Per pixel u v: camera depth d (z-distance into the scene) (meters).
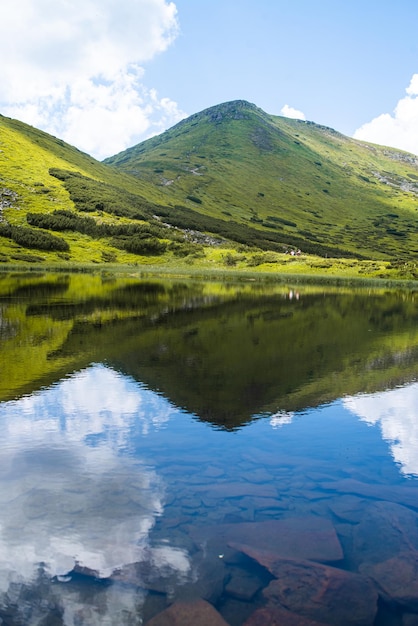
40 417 15.26
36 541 8.31
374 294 86.25
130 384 19.47
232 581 7.43
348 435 14.15
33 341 28.03
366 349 28.89
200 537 8.53
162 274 124.44
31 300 50.88
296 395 18.56
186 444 13.11
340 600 7.02
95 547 8.22
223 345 28.69
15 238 146.00
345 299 69.94
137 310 45.38
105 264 146.50
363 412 16.56
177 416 15.64
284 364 24.00
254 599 7.06
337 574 7.55
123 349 26.58
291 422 15.35
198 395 18.16
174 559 7.94
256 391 18.92
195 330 34.19
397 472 11.59
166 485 10.53
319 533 8.68
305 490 10.43
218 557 8.00
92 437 13.53
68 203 186.00
